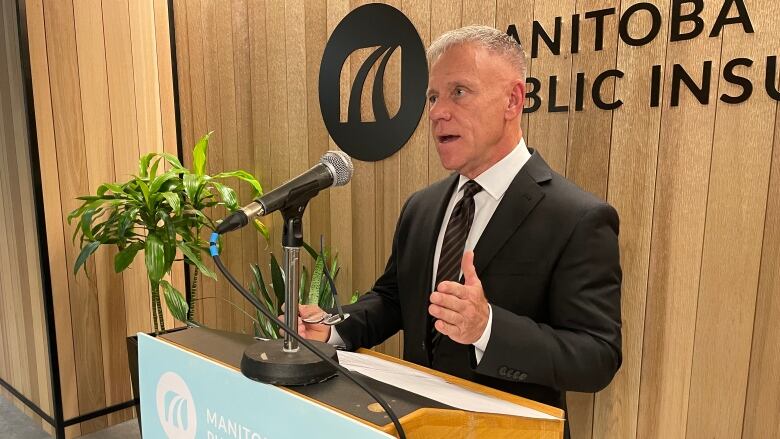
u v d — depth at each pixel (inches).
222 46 106.0
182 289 124.1
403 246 56.1
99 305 108.4
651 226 56.8
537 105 63.7
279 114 97.7
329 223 92.0
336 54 85.5
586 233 43.5
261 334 84.1
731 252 51.8
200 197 93.7
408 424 24.0
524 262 45.6
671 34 53.5
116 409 112.4
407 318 53.1
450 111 46.2
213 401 31.0
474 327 34.4
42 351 105.8
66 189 102.1
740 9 49.2
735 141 50.7
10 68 98.5
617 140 58.2
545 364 38.1
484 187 48.9
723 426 53.7
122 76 109.2
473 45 45.4
